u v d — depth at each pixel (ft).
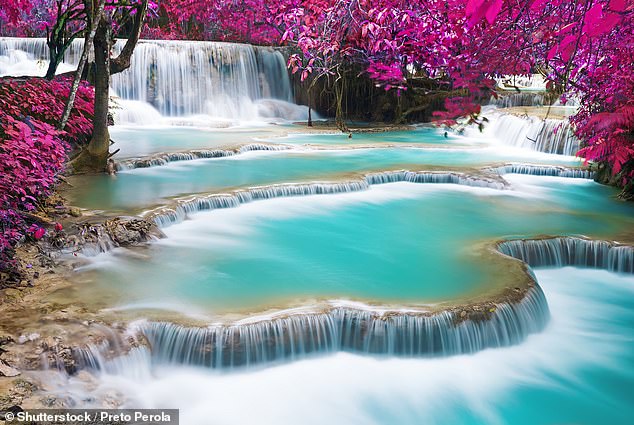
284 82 75.97
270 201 31.83
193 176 36.14
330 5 19.92
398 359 17.85
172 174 36.63
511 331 19.20
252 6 84.33
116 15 39.78
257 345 16.98
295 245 25.36
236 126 64.69
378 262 23.43
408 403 16.24
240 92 71.97
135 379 16.28
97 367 15.78
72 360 15.47
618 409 16.61
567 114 55.11
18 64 67.05
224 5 87.86
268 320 17.28
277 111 73.36
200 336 16.72
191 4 86.33
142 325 17.19
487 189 36.73
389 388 16.71
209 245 24.79
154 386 16.22
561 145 49.80
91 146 35.35
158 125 62.90
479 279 21.48
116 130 57.36
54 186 29.73
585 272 25.71
